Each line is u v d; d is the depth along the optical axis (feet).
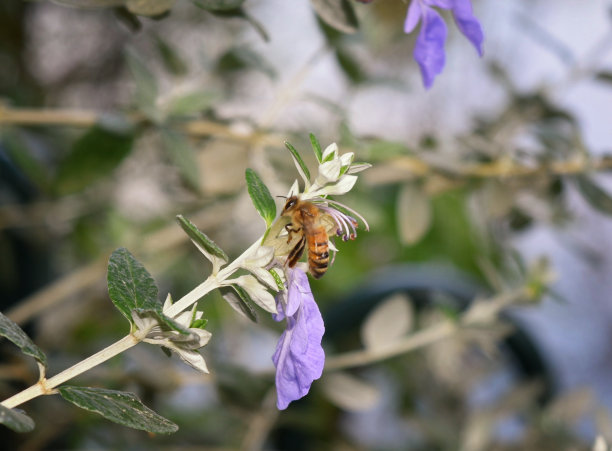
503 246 1.05
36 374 0.96
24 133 1.23
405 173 0.97
